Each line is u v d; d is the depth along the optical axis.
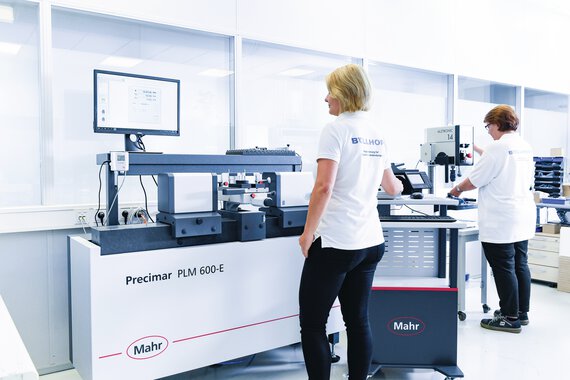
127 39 2.77
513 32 4.96
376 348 2.32
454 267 2.28
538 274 4.19
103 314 1.87
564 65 5.55
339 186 1.70
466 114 4.70
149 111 2.49
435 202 2.25
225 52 3.17
